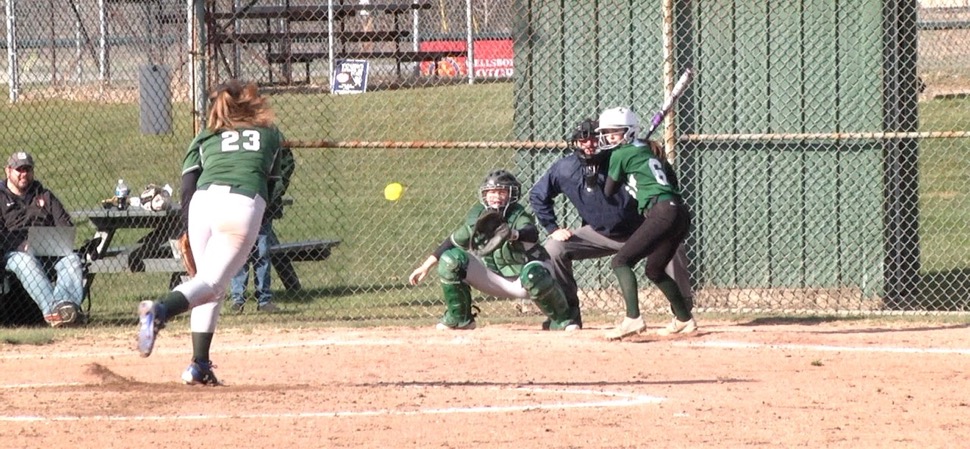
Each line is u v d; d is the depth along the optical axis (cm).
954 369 2511
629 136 2908
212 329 2312
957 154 5519
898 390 2286
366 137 5672
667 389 2295
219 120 2211
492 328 3180
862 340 2895
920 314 3303
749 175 3516
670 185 2839
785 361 2614
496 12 7550
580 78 3566
